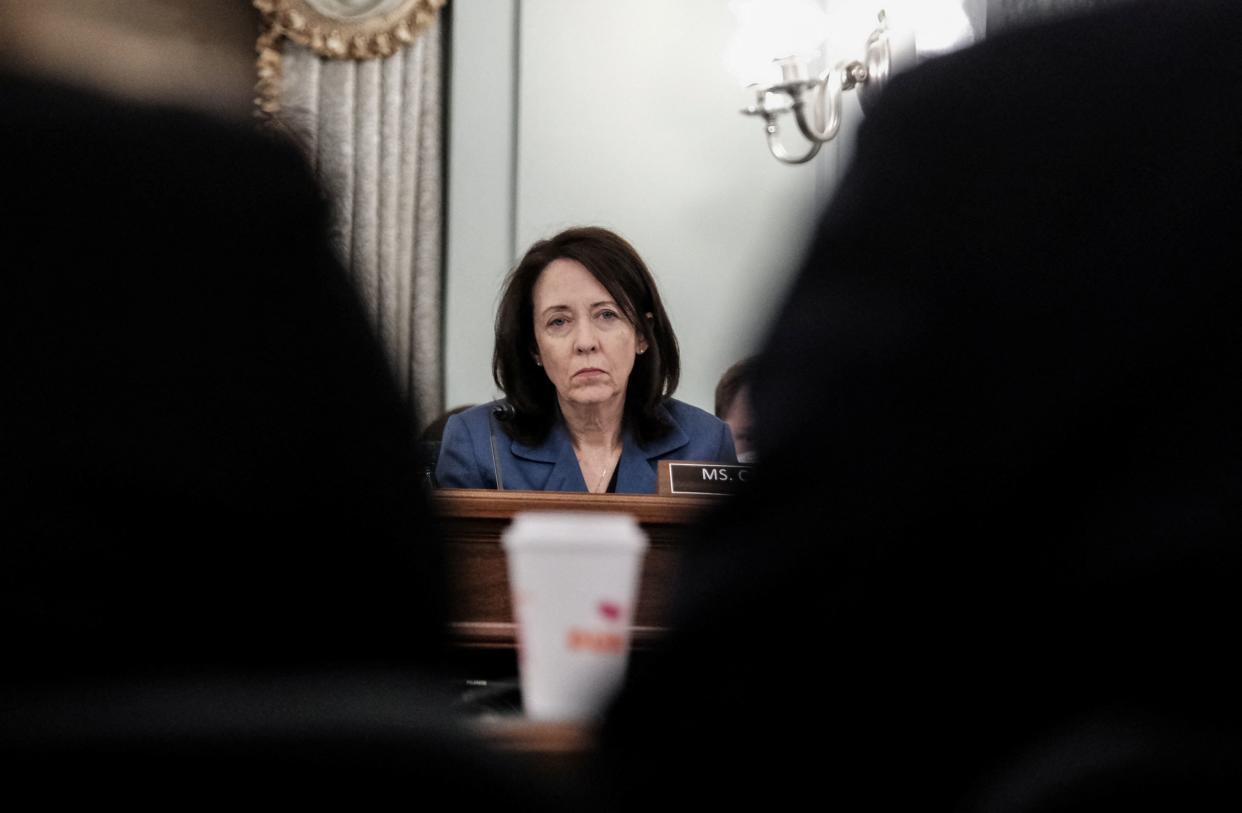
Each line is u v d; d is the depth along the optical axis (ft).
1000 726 4.65
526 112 29.58
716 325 29.99
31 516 4.04
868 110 4.83
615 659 5.72
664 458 15.79
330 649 4.46
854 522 4.52
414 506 4.56
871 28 23.93
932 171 4.59
